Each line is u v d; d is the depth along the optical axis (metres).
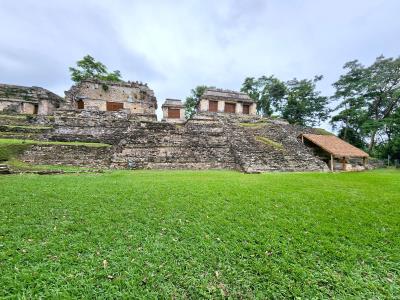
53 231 3.76
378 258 3.31
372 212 5.21
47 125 17.61
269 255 3.26
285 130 22.83
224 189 7.10
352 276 2.87
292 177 10.67
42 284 2.51
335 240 3.77
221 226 4.17
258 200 5.89
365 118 27.53
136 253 3.16
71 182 7.59
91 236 3.62
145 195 6.06
